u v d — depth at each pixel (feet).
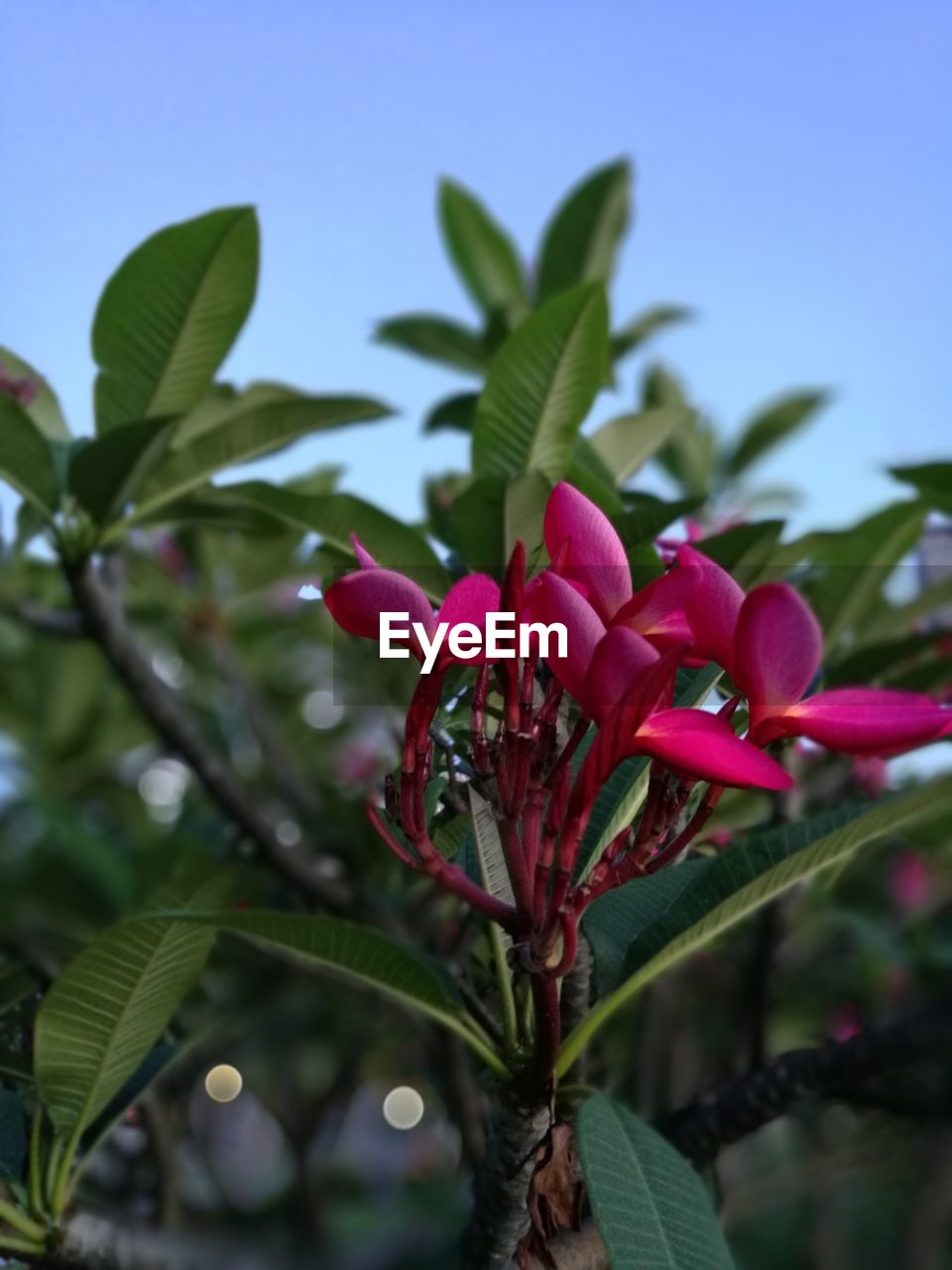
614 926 1.45
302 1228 3.47
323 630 4.18
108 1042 1.44
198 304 2.18
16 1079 1.70
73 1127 1.50
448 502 2.48
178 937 1.36
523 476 1.68
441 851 1.22
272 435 2.34
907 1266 4.19
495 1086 1.32
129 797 4.43
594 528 1.07
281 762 3.31
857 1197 5.19
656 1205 1.15
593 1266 1.22
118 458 2.16
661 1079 2.48
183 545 3.81
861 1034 1.79
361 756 3.33
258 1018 3.11
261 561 3.84
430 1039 2.37
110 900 3.38
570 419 1.89
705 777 0.92
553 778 1.00
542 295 3.58
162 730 2.49
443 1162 5.22
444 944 2.29
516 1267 1.28
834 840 1.33
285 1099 3.70
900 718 0.93
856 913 3.24
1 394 2.10
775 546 2.17
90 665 4.36
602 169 3.51
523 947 1.00
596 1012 1.29
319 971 2.46
